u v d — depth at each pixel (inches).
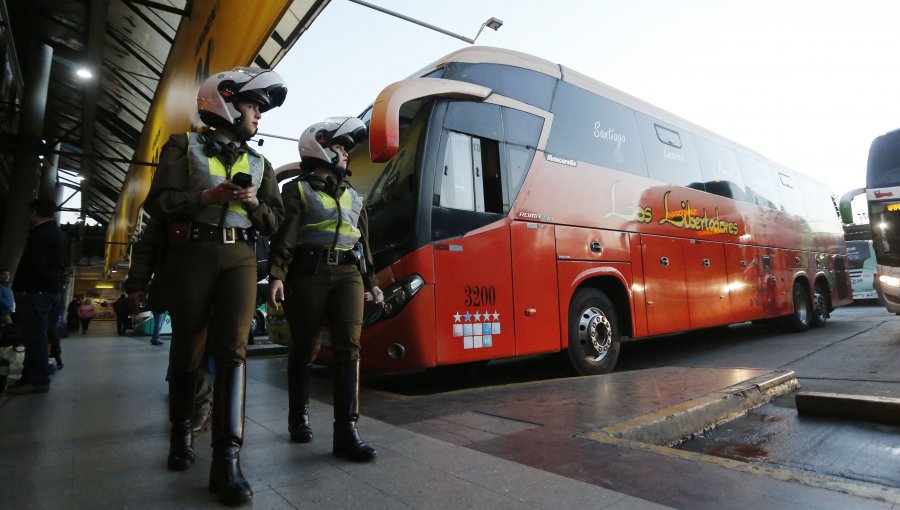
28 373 179.0
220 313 87.7
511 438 116.3
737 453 119.6
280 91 96.8
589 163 241.3
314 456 102.3
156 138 366.6
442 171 188.2
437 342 176.1
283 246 103.6
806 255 429.4
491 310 191.3
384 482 87.0
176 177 86.2
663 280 266.1
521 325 198.8
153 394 176.7
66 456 102.7
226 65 204.4
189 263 86.5
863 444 121.3
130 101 657.0
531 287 204.7
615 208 247.6
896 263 323.9
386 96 167.6
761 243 366.0
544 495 80.6
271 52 288.8
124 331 725.9
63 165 1032.2
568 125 237.1
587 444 109.7
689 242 292.0
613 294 247.0
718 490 83.0
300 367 114.1
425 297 175.9
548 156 223.3
